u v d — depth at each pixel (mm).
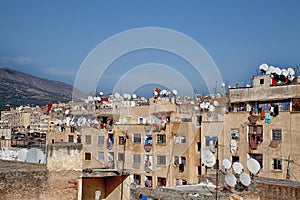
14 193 14695
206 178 30438
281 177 39719
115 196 18719
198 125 47812
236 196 23562
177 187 27297
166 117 50875
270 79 43281
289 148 39594
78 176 16391
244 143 43250
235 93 46281
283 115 40406
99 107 54188
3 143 47188
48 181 15562
